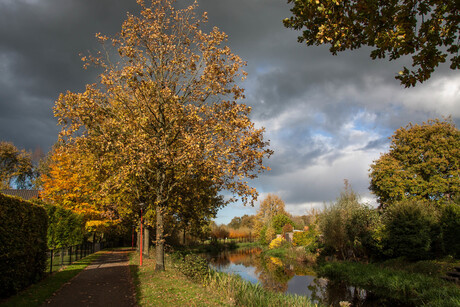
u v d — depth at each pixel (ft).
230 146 42.60
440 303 37.19
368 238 71.31
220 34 49.52
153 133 49.62
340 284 58.59
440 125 104.01
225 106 48.65
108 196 67.67
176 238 119.44
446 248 60.29
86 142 45.42
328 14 15.94
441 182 97.91
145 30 49.03
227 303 29.89
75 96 44.52
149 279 40.52
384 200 112.37
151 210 70.85
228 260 113.29
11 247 30.66
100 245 113.70
